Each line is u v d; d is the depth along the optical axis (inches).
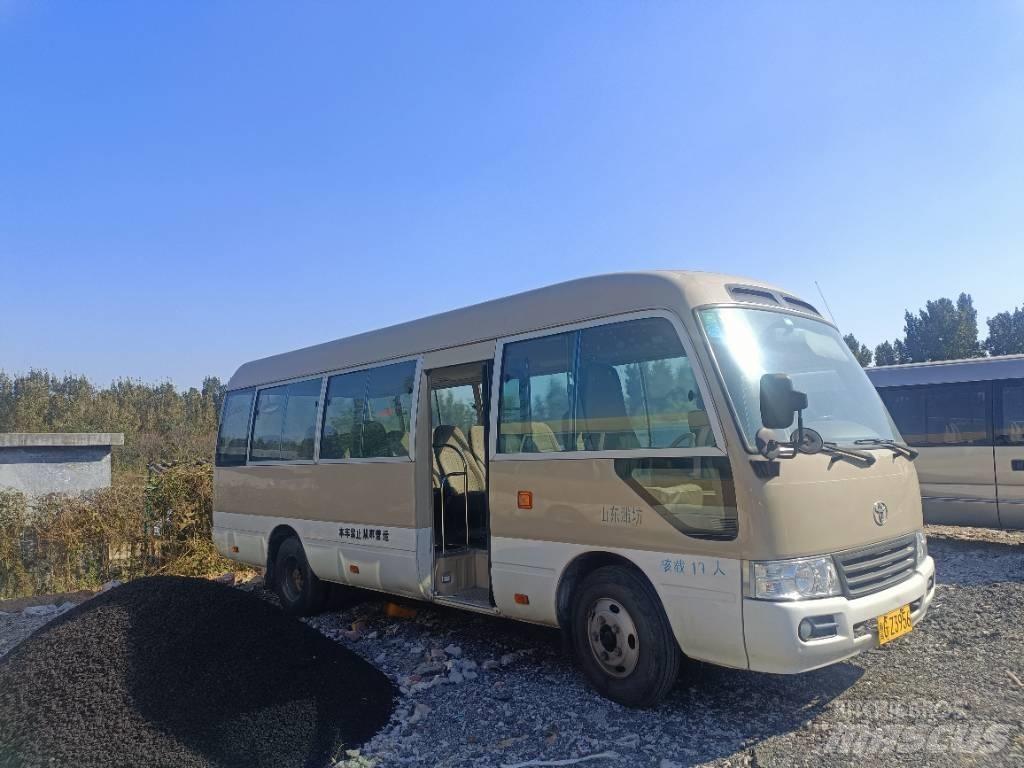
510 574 222.2
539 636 264.8
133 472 625.3
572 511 204.4
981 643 229.1
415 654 252.4
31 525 434.9
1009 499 397.1
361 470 283.1
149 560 466.6
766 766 157.9
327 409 309.6
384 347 284.5
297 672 199.6
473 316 249.4
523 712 194.2
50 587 432.1
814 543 166.9
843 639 162.2
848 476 179.5
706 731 176.4
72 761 163.0
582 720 186.2
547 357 219.1
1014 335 1873.8
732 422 171.8
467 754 172.9
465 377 269.6
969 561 359.6
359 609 327.6
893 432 217.0
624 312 199.9
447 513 273.9
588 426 203.6
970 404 414.0
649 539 184.7
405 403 267.9
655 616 184.5
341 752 177.3
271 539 339.6
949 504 416.8
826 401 202.5
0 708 184.7
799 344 206.5
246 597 226.8
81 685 183.5
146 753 164.6
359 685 206.1
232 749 170.1
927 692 192.5
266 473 341.1
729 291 198.5
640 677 185.8
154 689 182.4
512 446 224.8
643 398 191.8
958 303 1745.8
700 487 175.2
